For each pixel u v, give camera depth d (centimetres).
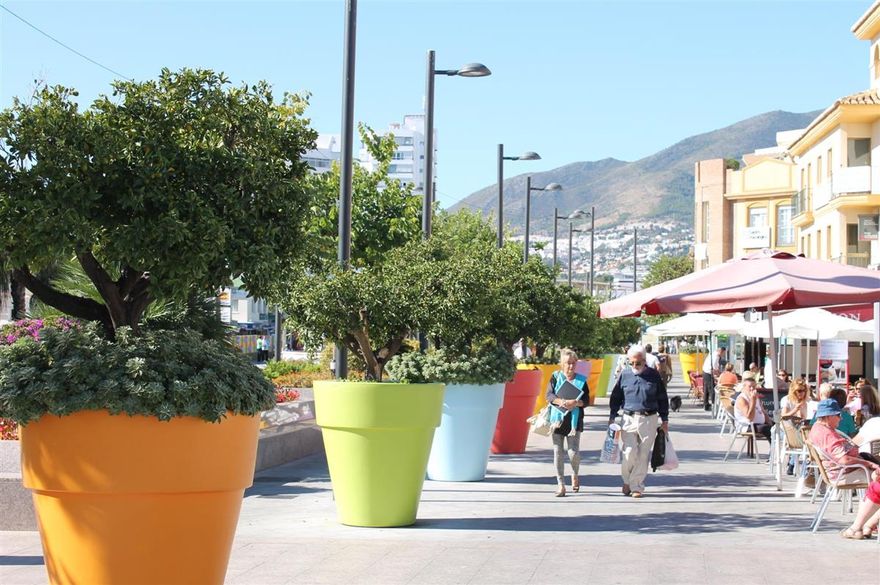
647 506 1429
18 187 724
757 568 980
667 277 11425
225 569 733
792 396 1842
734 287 1408
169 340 711
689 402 4575
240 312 6694
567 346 2844
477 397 1686
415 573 951
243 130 794
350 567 975
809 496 1564
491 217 3916
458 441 1692
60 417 674
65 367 675
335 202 2061
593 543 1112
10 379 674
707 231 8625
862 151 4575
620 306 1519
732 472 1891
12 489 1172
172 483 682
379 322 1317
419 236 2048
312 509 1354
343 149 1452
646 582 919
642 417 1530
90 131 734
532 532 1188
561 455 1538
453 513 1338
